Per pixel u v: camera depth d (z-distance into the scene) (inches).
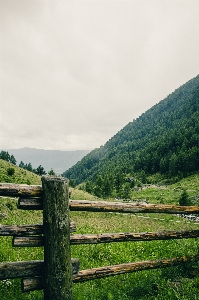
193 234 210.1
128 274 205.2
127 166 5841.5
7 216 524.1
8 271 134.7
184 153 4128.9
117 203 172.9
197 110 7696.9
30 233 139.9
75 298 159.6
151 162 5191.9
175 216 1179.9
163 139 6028.5
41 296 155.6
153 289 181.6
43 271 140.3
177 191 2810.0
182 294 169.3
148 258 259.9
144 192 3201.3
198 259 214.2
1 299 147.0
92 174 7839.6
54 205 135.6
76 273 153.4
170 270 200.4
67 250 139.9
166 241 323.9
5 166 2298.2
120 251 284.0
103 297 166.4
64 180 140.1
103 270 166.6
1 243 263.6
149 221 939.3
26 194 136.6
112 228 574.2
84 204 157.2
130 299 162.6
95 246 291.4
